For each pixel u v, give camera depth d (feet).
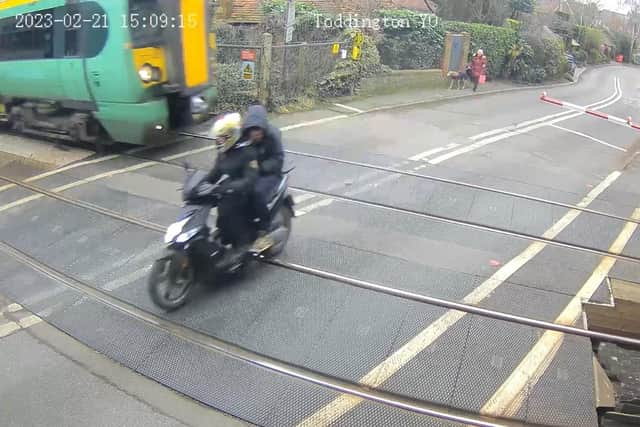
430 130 45.24
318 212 26.13
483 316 18.28
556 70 99.71
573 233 26.07
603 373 16.48
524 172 35.45
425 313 18.26
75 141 35.83
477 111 56.44
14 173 30.99
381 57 67.87
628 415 14.99
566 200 30.71
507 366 15.94
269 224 19.48
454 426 13.69
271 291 19.06
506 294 19.89
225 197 18.02
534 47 95.55
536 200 29.99
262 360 15.70
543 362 16.19
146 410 13.85
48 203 26.40
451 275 20.94
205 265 18.10
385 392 14.67
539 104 66.08
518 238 24.98
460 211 27.53
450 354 16.28
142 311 17.85
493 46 86.89
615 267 22.88
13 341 16.47
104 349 16.07
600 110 68.80
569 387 15.26
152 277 16.93
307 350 16.16
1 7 35.35
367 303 18.62
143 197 27.02
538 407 14.46
